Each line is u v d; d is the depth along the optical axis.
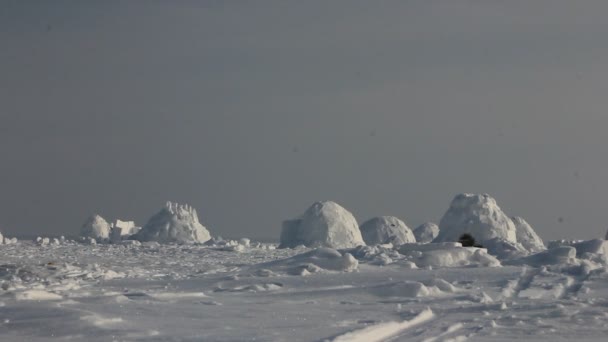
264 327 8.63
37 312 9.12
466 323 9.23
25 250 32.75
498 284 14.37
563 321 9.25
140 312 9.91
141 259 25.91
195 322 9.04
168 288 13.88
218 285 14.27
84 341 7.50
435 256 19.81
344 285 14.21
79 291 12.75
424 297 12.47
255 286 13.66
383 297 12.52
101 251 32.88
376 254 21.52
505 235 32.97
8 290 11.95
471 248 20.83
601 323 9.06
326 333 8.08
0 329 8.11
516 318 9.44
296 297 12.49
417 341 7.63
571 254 19.70
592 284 14.04
